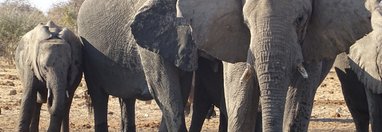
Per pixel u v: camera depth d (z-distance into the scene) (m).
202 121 12.30
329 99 22.09
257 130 10.25
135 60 12.18
